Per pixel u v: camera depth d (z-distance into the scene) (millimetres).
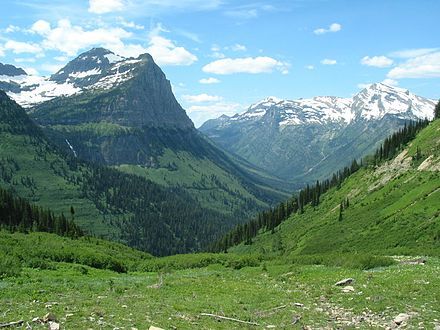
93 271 55656
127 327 23453
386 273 42438
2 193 140375
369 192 164625
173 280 46750
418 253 68375
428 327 24703
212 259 70312
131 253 107438
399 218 116688
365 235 119125
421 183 136250
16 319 24219
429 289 33188
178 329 24125
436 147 155625
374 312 28984
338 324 26656
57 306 28719
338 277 43250
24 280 41656
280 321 27562
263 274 53062
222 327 25438
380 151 193125
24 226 117062
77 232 134250
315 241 138125
